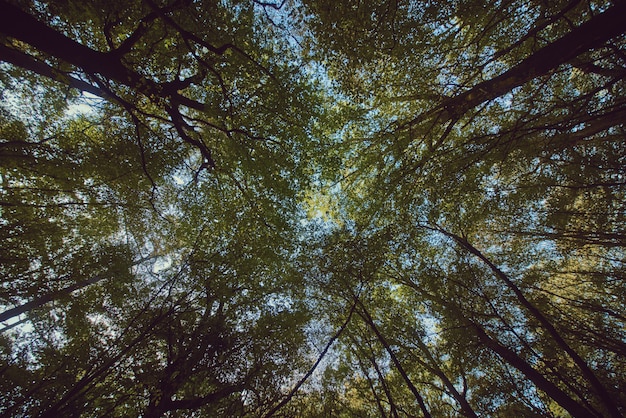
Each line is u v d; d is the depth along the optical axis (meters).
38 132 10.50
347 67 9.66
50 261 9.75
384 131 11.86
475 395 11.30
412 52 9.95
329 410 11.95
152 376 8.12
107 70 6.95
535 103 10.20
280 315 10.33
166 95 8.15
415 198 11.97
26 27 5.85
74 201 11.02
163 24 8.30
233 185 11.72
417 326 12.62
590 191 10.41
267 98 9.84
